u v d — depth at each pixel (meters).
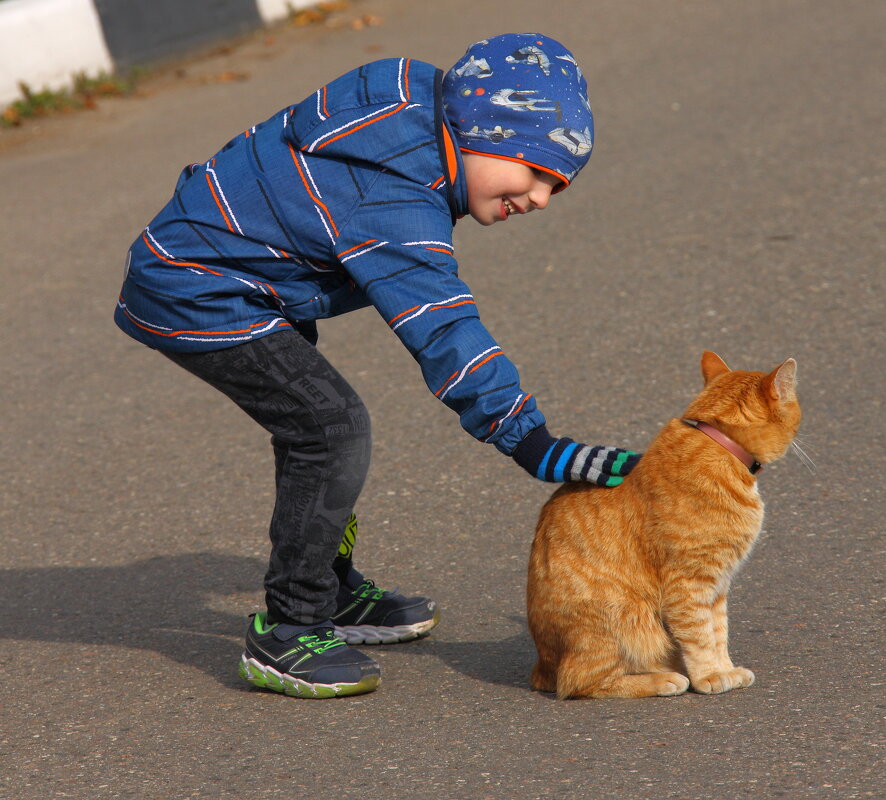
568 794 3.46
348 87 3.91
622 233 9.47
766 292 8.05
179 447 6.93
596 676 4.20
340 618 4.87
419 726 4.07
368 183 3.78
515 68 3.78
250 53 15.80
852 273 8.17
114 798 3.69
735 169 10.47
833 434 6.17
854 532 5.26
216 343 4.00
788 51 13.84
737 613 4.71
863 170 10.04
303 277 3.98
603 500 4.20
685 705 4.07
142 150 12.53
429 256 3.75
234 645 4.95
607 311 8.10
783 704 3.97
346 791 3.61
